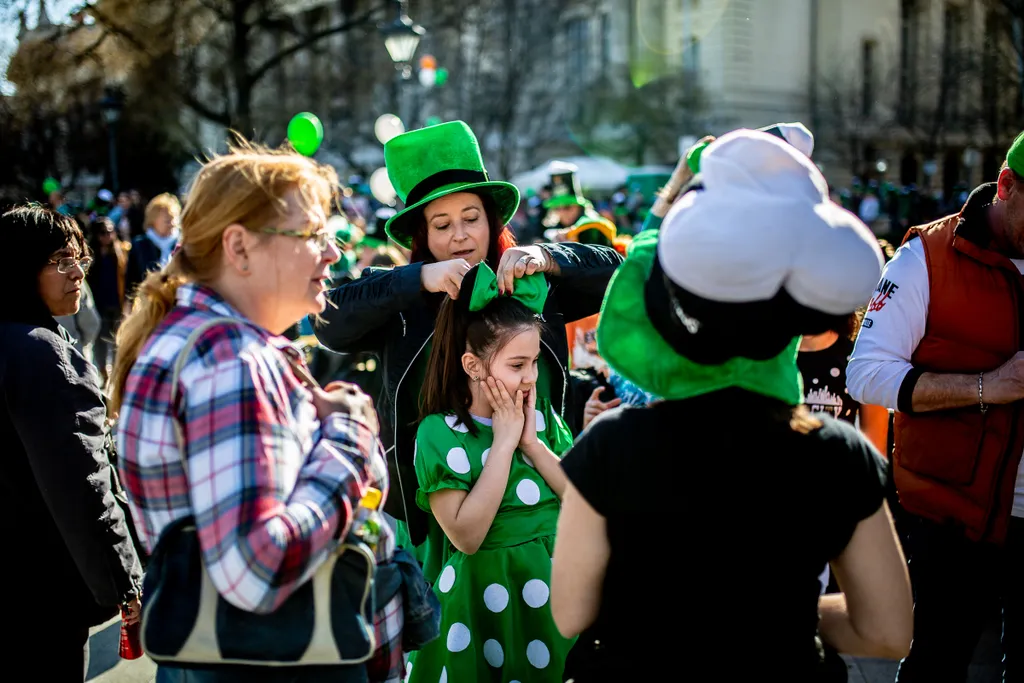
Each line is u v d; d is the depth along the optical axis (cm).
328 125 2769
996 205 238
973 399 230
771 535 140
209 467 140
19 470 215
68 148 2703
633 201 2045
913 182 3269
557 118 2989
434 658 224
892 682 326
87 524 209
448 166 264
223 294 160
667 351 143
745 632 141
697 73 2822
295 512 143
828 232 129
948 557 245
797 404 147
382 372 271
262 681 155
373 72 2572
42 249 227
